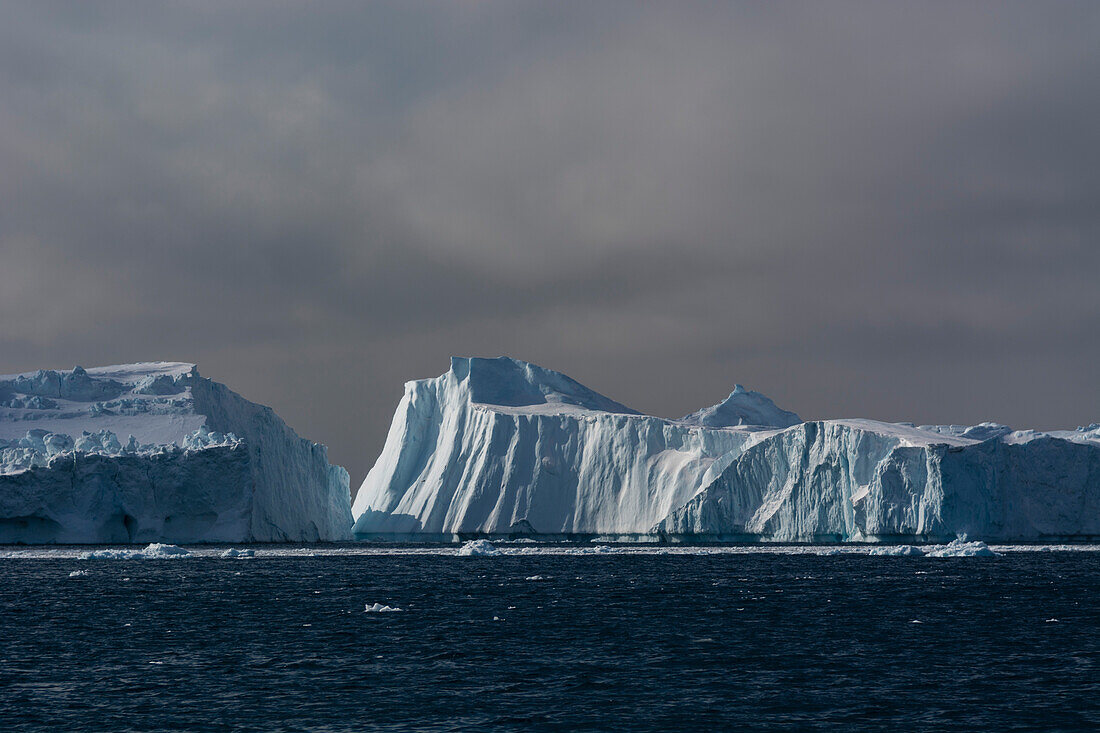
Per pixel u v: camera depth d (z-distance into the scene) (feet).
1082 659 522.06
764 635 601.21
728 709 418.51
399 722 399.44
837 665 506.89
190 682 467.93
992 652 542.98
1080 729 390.42
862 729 390.42
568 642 575.38
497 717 406.21
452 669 496.64
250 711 415.64
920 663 511.81
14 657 530.27
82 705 425.28
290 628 629.51
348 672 489.67
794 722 399.65
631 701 431.43
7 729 391.65
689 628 629.92
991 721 400.47
